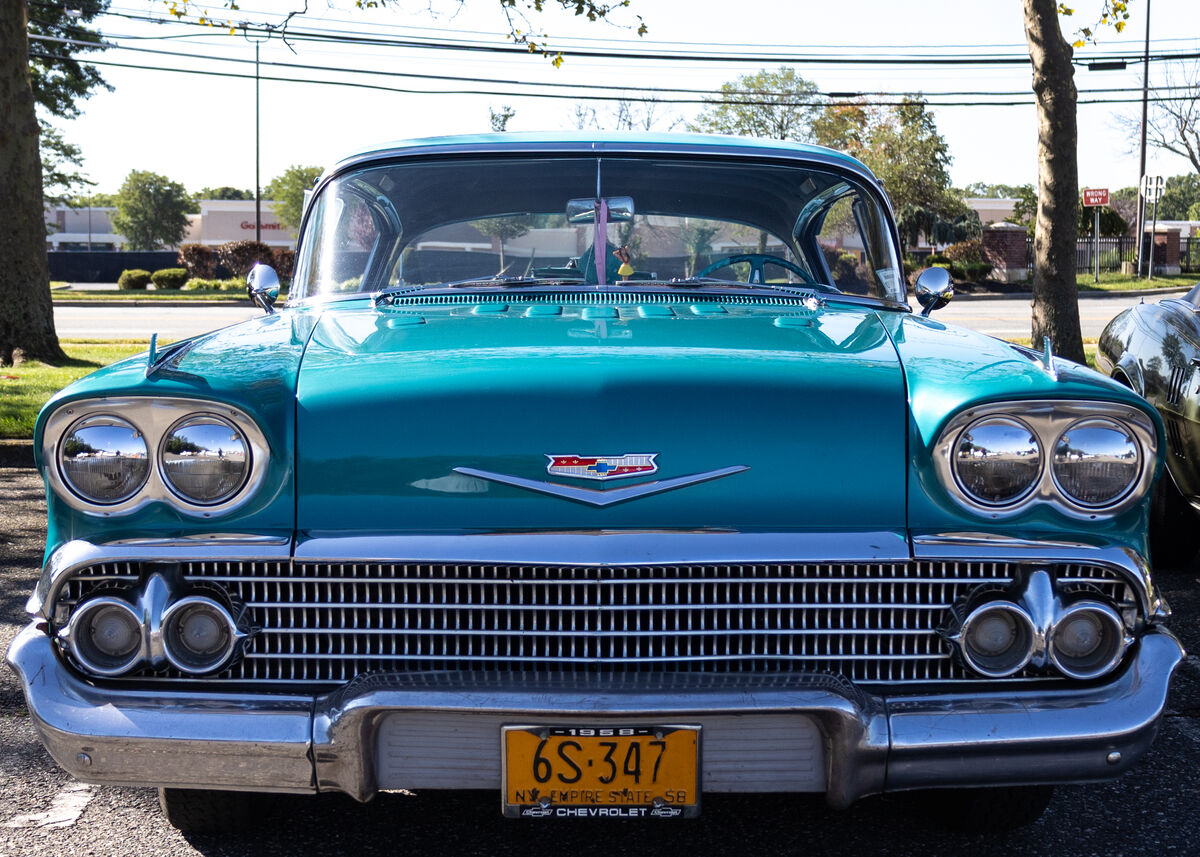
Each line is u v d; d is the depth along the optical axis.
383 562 2.19
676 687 2.13
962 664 2.25
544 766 2.13
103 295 32.75
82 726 2.16
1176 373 4.68
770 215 3.51
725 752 2.16
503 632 2.23
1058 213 10.98
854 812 2.88
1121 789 3.03
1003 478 2.25
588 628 2.23
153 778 2.18
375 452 2.26
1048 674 2.27
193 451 2.22
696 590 2.24
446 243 3.43
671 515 2.24
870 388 2.35
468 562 2.18
